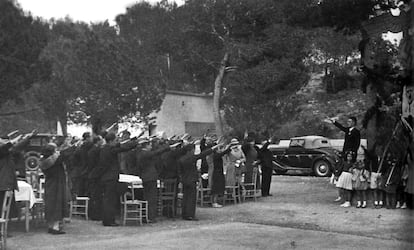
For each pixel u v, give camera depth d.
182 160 10.55
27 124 16.27
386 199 11.49
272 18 22.14
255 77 22.50
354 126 13.07
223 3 22.78
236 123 25.22
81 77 18.27
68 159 10.69
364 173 11.84
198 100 26.33
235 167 13.23
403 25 8.95
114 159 9.75
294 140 21.53
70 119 17.56
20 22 16.28
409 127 10.05
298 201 13.23
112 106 19.05
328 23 15.09
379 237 8.37
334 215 10.82
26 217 8.79
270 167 14.47
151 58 22.31
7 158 7.89
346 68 27.08
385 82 13.93
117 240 8.15
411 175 5.79
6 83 15.75
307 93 30.56
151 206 10.07
